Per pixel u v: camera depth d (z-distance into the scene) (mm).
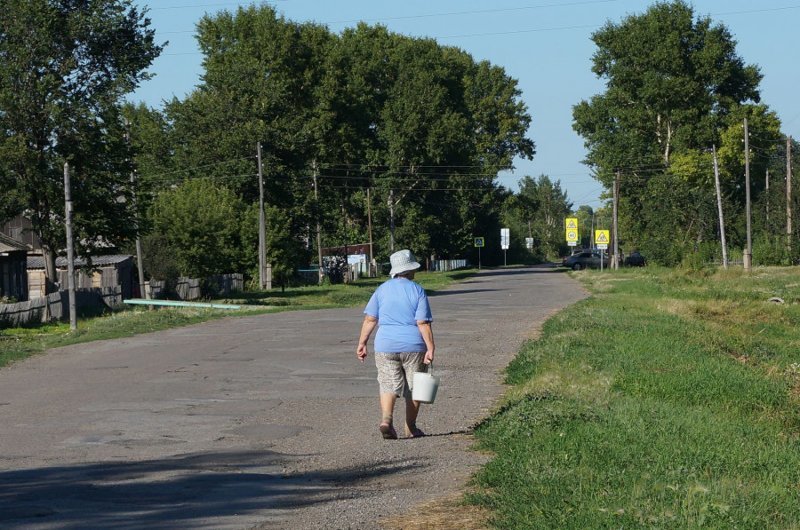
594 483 10820
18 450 14625
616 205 114250
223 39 107938
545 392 17672
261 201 79375
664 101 110562
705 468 11898
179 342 33000
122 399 19953
